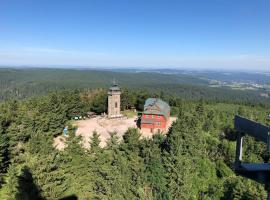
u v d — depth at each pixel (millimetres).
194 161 34750
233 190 29016
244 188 28953
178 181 29469
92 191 27984
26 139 46312
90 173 29828
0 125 41062
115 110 78438
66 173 27844
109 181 27984
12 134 42812
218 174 34656
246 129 9203
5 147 37406
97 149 33094
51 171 24703
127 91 93375
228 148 40094
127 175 29594
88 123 74312
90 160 30438
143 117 67625
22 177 22953
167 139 37562
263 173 9352
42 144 35938
